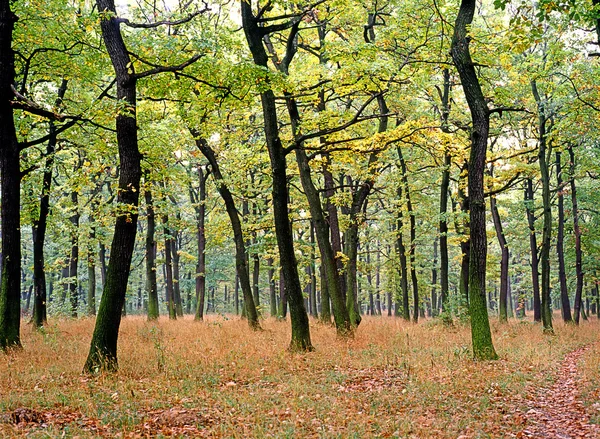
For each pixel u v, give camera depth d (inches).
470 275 487.2
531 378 382.6
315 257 1061.8
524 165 808.9
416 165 967.6
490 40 539.5
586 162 869.8
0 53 424.2
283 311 1160.2
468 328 752.3
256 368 406.0
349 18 669.9
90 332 624.7
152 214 930.7
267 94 533.3
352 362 438.6
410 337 602.5
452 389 338.3
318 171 775.7
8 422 251.8
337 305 607.2
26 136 597.0
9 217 495.2
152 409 284.7
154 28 470.6
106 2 409.1
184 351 463.5
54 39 532.4
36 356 437.7
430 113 764.0
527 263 1744.6
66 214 872.3
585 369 421.4
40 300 691.4
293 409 285.6
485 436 240.1
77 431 237.5
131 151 410.6
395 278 1443.2
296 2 509.0
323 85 549.0
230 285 2460.6
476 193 486.9
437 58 591.2
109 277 398.6
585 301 1849.2
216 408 287.4
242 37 644.1
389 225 1412.4
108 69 562.6
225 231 930.1
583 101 605.6
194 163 968.3
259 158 702.5
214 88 459.8
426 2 560.4
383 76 509.4
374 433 242.1
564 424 268.2
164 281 1931.6
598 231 1082.1
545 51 743.7
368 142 552.4
